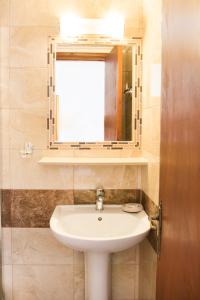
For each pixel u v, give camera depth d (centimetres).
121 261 194
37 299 194
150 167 167
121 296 196
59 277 193
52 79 186
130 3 186
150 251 165
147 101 175
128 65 189
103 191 185
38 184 188
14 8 183
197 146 73
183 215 84
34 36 184
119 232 173
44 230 191
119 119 190
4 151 187
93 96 189
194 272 75
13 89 185
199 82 72
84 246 142
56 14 184
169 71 100
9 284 193
